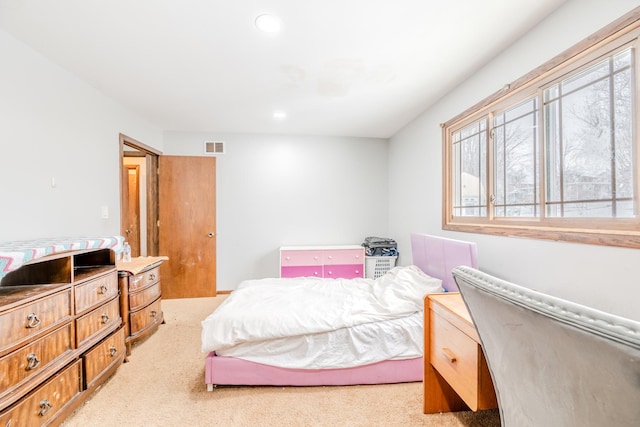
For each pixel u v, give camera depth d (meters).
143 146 3.20
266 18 1.52
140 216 4.14
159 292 2.62
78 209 2.20
